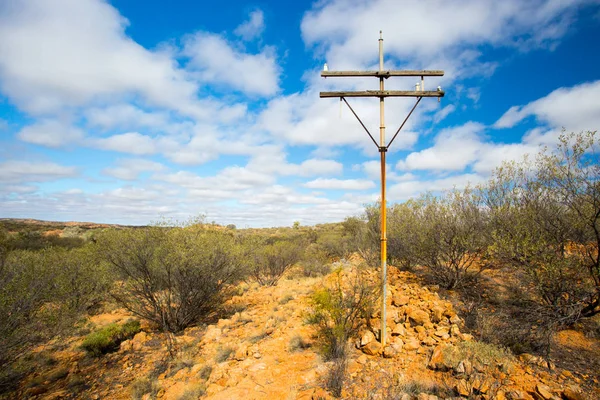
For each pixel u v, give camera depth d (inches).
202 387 220.1
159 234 390.3
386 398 164.6
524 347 208.4
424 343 228.1
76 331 367.9
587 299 225.8
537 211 250.5
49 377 271.1
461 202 365.4
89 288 394.6
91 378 267.9
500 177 306.8
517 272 264.8
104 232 452.8
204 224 430.9
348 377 195.3
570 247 241.4
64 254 432.1
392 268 481.1
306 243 935.0
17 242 597.6
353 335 255.8
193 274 376.5
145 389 236.4
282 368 225.0
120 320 429.4
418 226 404.5
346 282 376.5
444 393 167.0
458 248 352.5
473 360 184.4
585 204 222.2
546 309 226.7
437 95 231.0
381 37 234.8
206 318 412.8
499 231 287.3
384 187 236.2
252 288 583.5
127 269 366.3
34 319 276.8
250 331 329.1
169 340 329.4
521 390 160.6
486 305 288.2
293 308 374.6
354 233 874.8
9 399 238.1
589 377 170.1
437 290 356.2
